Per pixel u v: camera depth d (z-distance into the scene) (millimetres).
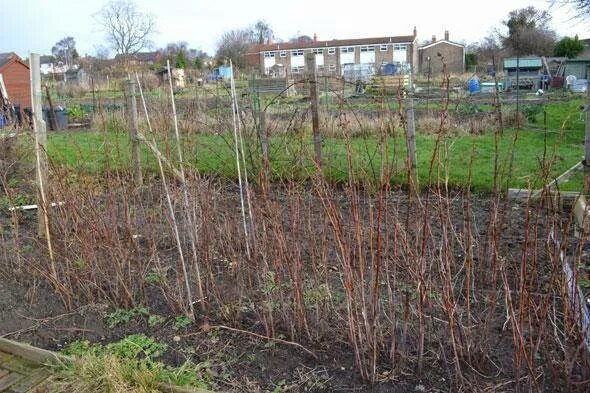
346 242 3686
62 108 16281
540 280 3998
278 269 3764
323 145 5988
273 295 3982
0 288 4555
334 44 53375
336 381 3178
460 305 3879
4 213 6617
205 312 4016
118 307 4160
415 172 4340
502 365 3217
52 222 4891
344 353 3432
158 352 3537
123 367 3246
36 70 4949
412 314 3508
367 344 3268
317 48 54062
